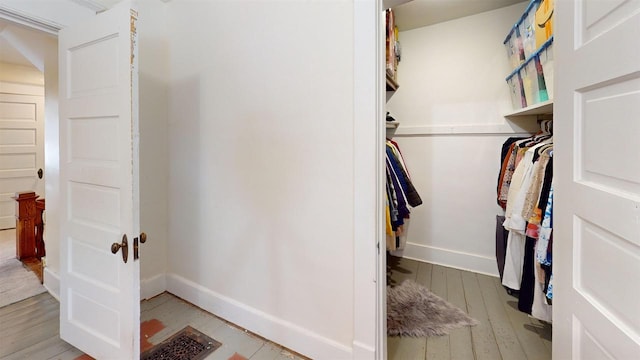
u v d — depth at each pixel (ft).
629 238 1.95
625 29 1.96
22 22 5.00
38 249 9.77
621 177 2.02
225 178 6.22
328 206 4.84
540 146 5.75
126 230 4.42
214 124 6.35
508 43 7.63
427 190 9.48
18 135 13.62
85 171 4.99
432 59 9.24
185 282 7.10
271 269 5.61
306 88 4.99
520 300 6.61
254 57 5.63
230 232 6.20
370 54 4.23
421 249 9.66
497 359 5.15
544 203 5.07
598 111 2.27
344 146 4.63
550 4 5.40
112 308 4.70
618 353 2.05
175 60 7.06
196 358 5.16
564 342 2.79
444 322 6.19
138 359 4.50
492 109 8.50
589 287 2.41
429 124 9.36
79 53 4.99
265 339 5.68
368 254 4.38
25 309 6.86
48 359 5.21
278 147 5.39
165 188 7.43
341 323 4.80
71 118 5.18
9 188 13.56
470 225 8.95
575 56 2.55
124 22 4.28
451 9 8.34
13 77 13.33
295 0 5.04
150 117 7.02
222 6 6.08
